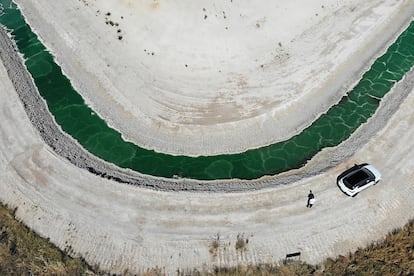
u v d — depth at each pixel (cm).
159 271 3641
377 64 5141
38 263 3662
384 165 4209
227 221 3903
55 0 5753
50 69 5238
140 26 5294
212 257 3700
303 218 3897
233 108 4753
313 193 4053
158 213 3972
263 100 4797
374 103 4816
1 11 5875
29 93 4962
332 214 3909
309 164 4409
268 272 3569
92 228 3888
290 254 3697
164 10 5331
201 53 5084
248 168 4428
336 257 3678
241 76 4959
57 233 3869
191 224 3897
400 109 4600
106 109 4862
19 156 4366
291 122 4691
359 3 5569
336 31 5316
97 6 5522
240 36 5181
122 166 4469
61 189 4138
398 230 3812
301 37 5241
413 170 4159
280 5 5391
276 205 3988
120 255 3731
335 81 4962
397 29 5428
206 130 4638
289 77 4953
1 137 4506
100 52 5209
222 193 4078
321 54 5125
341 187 4016
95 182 4191
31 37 5559
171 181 4334
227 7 5325
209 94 4850
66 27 5491
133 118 4762
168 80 4959
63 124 4784
